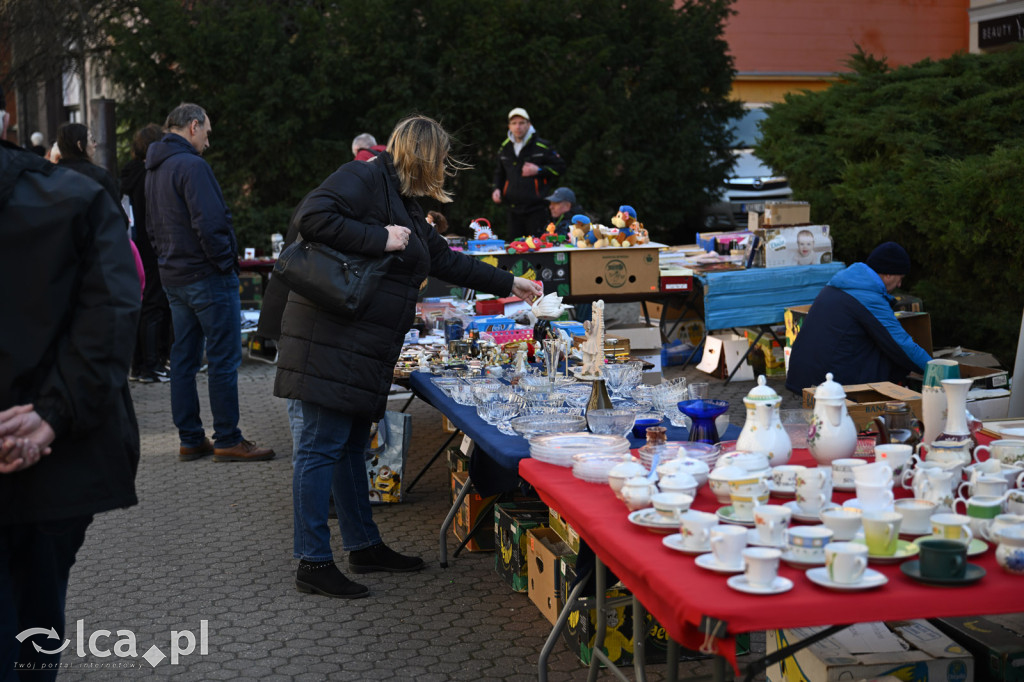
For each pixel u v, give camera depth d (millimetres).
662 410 3488
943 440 2584
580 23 14891
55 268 2088
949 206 6988
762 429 2646
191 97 13688
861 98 8617
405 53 13891
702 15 15500
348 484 4023
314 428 3715
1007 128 7652
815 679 2477
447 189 14102
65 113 19812
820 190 8562
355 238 3457
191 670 3199
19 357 2070
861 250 8266
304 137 14172
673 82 15469
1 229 2064
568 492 2615
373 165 3605
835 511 2131
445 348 4688
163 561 4211
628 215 7168
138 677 3152
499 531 4008
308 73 14016
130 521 4750
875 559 2016
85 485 2158
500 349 4508
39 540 2318
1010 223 6617
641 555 2119
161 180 5453
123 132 14367
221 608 3711
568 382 3809
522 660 3248
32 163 2133
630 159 14727
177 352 5758
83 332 2094
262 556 4258
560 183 14438
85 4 15227
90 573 4082
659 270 7172
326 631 3496
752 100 17922
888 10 18266
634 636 2666
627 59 15492
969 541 2080
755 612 1817
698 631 1916
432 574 4059
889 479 2277
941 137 7859
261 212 13711
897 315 5312
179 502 5047
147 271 7988
